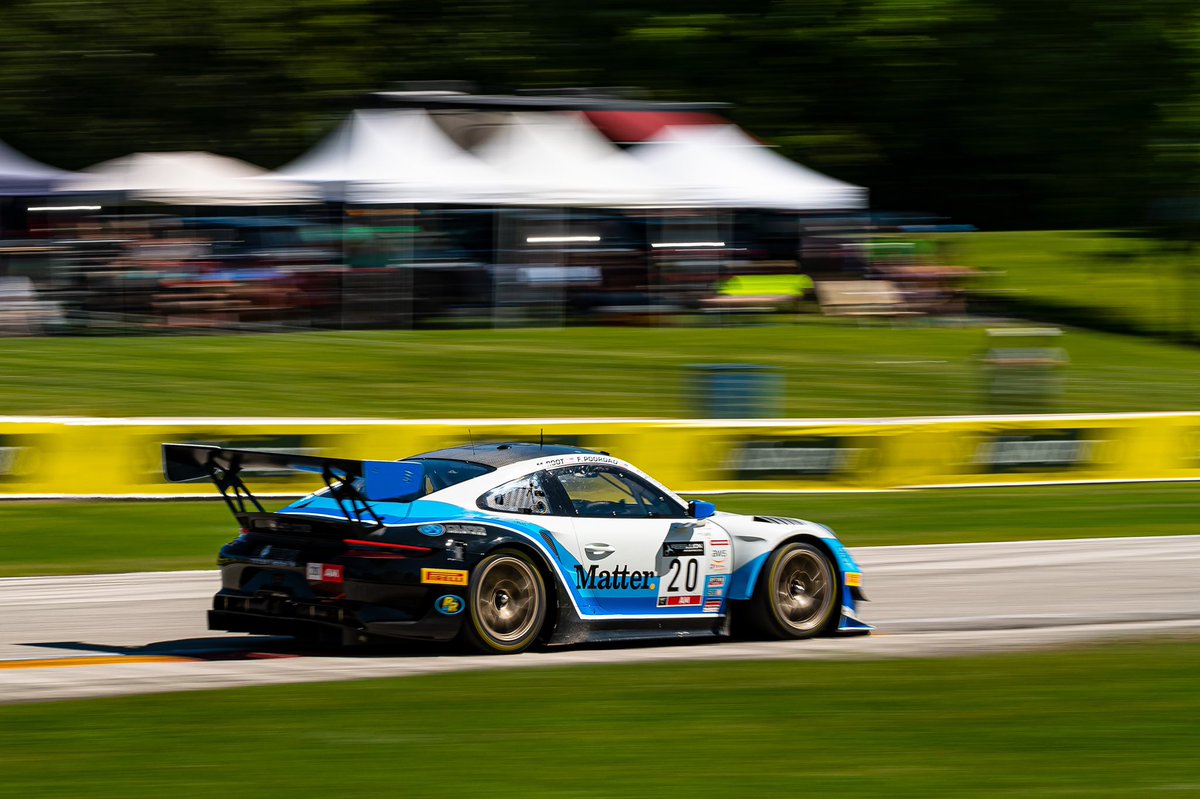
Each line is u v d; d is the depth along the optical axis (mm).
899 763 15461
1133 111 88125
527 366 57750
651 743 16219
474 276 66438
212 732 16469
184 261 63469
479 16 96375
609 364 58875
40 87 91688
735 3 94625
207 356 56875
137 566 32156
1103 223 92938
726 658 22031
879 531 38156
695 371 50844
